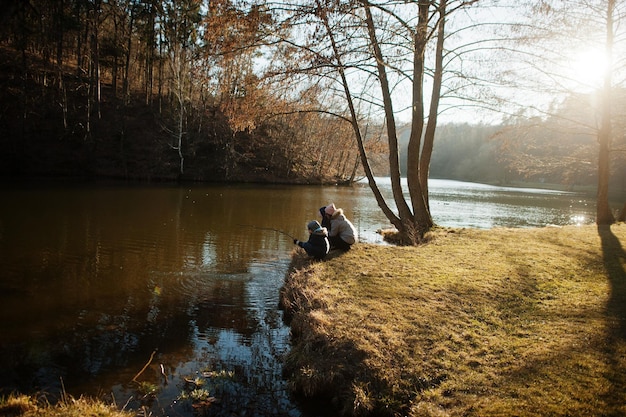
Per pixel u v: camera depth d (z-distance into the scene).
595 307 5.68
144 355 5.10
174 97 37.78
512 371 4.13
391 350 4.65
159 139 36.84
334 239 9.36
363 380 4.33
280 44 10.46
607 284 6.79
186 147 37.88
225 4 9.38
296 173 43.84
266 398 4.34
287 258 10.10
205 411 4.03
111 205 18.31
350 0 8.58
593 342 4.59
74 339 5.43
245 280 8.30
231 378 4.65
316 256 8.54
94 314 6.29
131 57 41.94
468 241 10.78
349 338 4.93
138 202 19.91
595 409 3.44
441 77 13.11
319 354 4.88
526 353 4.44
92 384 4.39
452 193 40.62
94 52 33.78
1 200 17.95
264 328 6.09
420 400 3.90
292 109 12.38
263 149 43.84
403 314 5.55
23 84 30.97
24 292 7.11
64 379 4.47
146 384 4.43
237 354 5.26
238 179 38.28
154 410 3.99
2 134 30.23
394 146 13.04
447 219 20.02
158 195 23.47
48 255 9.58
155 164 34.31
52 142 31.84
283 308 6.90
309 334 5.28
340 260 8.41
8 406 3.55
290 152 44.25
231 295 7.41
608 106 14.05
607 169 14.61
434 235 11.79
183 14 26.69
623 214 15.84
